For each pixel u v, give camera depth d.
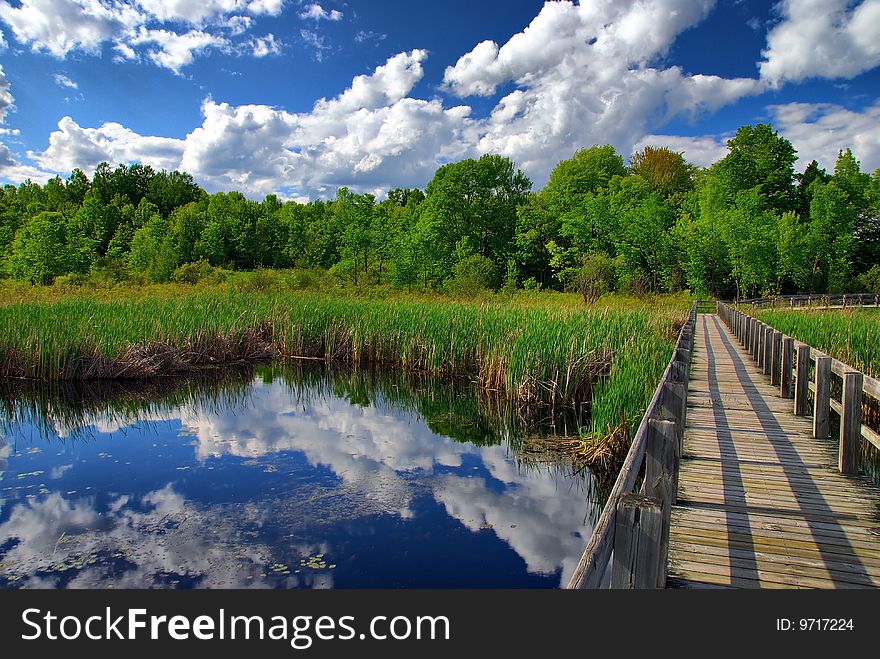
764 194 45.12
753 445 6.54
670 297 36.25
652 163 59.12
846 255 40.34
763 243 37.50
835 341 11.79
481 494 6.89
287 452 8.65
